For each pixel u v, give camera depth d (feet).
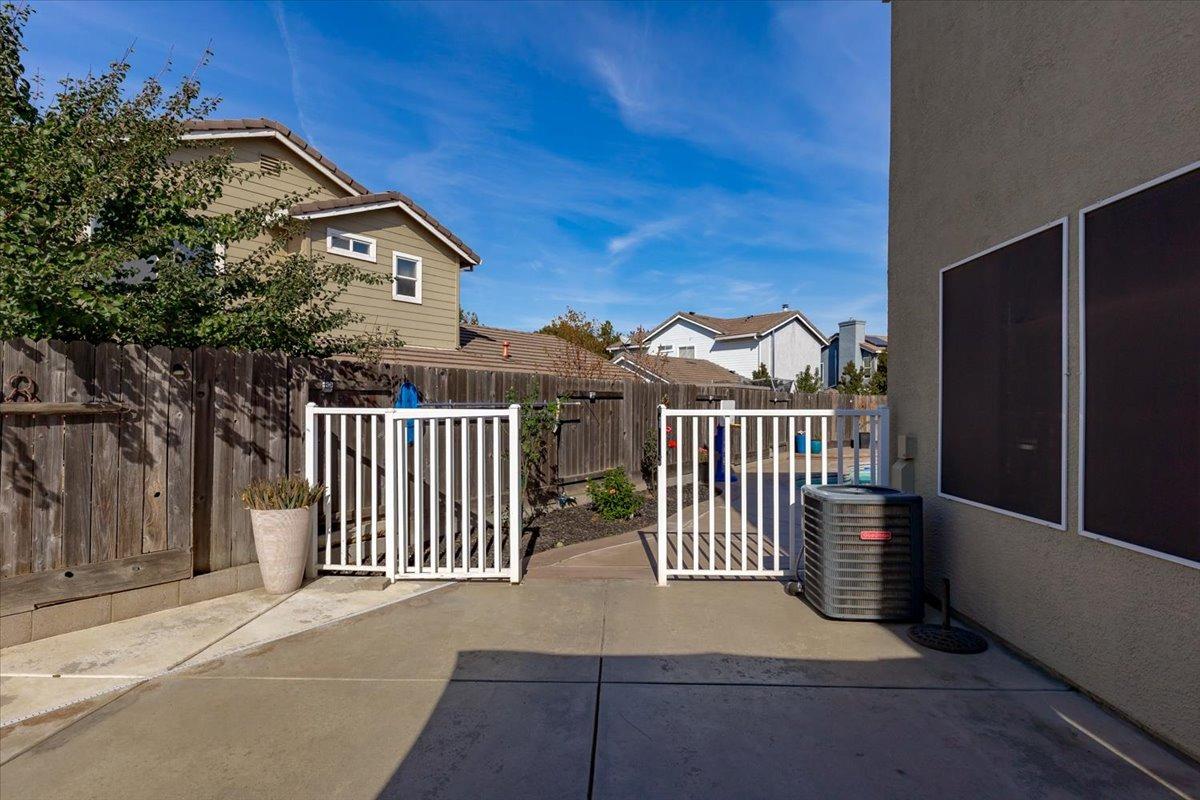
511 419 16.60
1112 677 9.66
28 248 12.21
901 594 13.58
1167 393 8.68
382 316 39.34
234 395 15.90
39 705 10.05
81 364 12.83
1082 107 10.25
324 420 18.15
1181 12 8.52
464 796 7.89
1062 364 10.65
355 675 11.21
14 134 12.91
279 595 15.61
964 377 13.62
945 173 14.43
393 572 16.81
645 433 35.78
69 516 12.76
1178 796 7.75
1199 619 8.29
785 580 17.01
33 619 12.37
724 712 9.89
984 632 12.93
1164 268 8.73
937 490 14.71
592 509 27.96
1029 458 11.50
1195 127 8.30
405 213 40.09
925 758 8.61
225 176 17.84
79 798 7.80
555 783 8.14
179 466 14.44
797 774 8.29
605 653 12.16
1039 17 11.29
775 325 104.37
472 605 14.98
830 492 14.37
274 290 17.34
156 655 11.96
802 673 11.25
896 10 16.98
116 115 14.83
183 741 9.08
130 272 14.67
